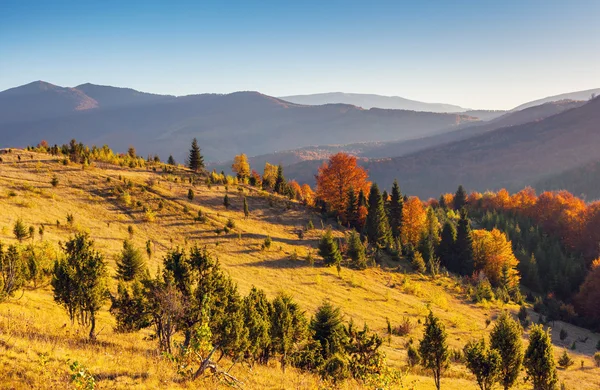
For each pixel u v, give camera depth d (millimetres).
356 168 103812
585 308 85312
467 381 36594
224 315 19844
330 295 61250
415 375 35844
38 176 82000
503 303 77750
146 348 21766
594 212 129250
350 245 79438
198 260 21359
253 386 17797
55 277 24141
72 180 84125
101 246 57938
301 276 66438
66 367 14281
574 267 104625
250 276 61781
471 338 55594
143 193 86375
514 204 153250
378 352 24547
